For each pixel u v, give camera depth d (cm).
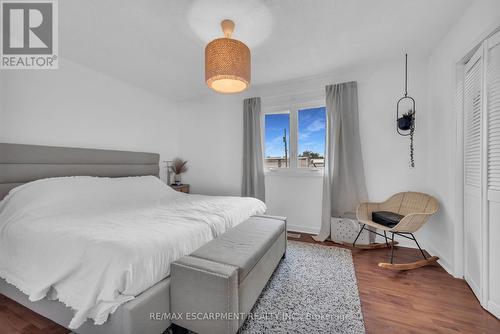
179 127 421
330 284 186
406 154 268
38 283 130
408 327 138
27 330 137
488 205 156
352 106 285
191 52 241
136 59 256
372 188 285
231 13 178
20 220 164
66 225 148
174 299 127
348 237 277
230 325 116
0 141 208
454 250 199
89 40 217
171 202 249
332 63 272
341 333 133
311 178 322
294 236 309
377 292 176
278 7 172
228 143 381
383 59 265
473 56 174
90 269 115
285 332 134
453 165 200
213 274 117
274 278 196
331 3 169
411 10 178
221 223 187
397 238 274
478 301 164
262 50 239
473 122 177
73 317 116
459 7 175
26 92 224
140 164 337
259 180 344
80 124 269
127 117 328
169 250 132
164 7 171
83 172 260
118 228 142
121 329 107
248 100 350
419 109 261
